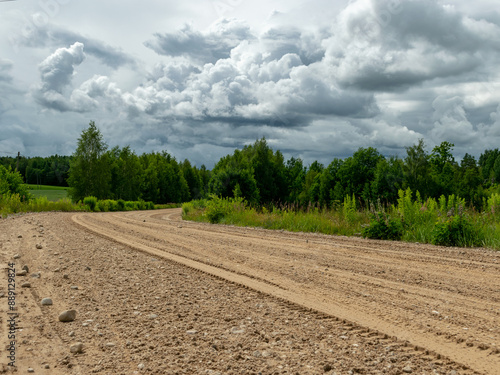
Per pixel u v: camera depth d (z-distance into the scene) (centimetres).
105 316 464
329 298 541
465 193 4372
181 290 590
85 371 319
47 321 447
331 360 339
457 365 329
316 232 1497
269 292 573
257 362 335
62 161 14712
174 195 10125
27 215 2494
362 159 5434
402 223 1288
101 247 1041
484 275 675
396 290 583
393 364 331
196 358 343
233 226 1856
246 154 6153
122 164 8069
